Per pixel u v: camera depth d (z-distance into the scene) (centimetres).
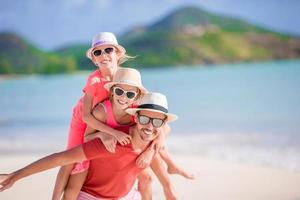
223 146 1233
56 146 1293
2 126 1750
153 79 3816
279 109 1958
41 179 855
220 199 730
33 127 1708
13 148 1267
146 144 495
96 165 499
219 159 1067
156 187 793
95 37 587
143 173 550
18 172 489
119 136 484
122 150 488
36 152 1200
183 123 1686
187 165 996
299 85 2866
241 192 766
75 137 571
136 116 492
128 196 522
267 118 1720
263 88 2811
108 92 545
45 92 3080
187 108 2108
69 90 3145
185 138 1375
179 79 3712
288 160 1041
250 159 1062
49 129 1653
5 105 2455
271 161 1033
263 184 818
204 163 1012
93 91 546
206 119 1764
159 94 494
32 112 2144
